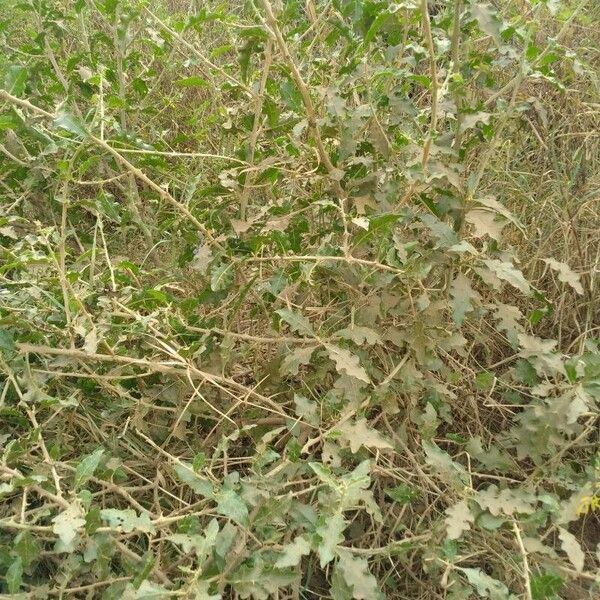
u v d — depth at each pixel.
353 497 1.14
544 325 2.05
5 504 1.48
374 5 1.47
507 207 2.20
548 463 1.47
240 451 1.72
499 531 1.42
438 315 1.62
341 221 1.72
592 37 2.42
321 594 1.52
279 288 1.55
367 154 1.82
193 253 1.78
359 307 1.62
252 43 1.55
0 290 1.50
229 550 1.25
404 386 1.55
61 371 1.56
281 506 1.24
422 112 1.67
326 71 1.93
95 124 1.42
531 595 1.11
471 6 1.43
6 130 1.72
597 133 2.12
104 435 1.61
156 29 2.19
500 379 1.76
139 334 1.50
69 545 1.13
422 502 1.61
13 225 1.94
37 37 1.89
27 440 1.36
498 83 2.29
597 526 1.68
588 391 1.38
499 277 1.47
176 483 1.56
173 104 2.31
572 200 2.08
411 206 1.77
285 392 1.67
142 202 2.29
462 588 1.26
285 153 1.81
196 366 1.62
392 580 1.51
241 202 1.64
